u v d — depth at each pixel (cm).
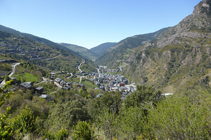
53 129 1584
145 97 2581
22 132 945
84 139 914
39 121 1339
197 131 639
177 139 728
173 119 784
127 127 1182
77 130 969
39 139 1025
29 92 6275
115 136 1202
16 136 828
